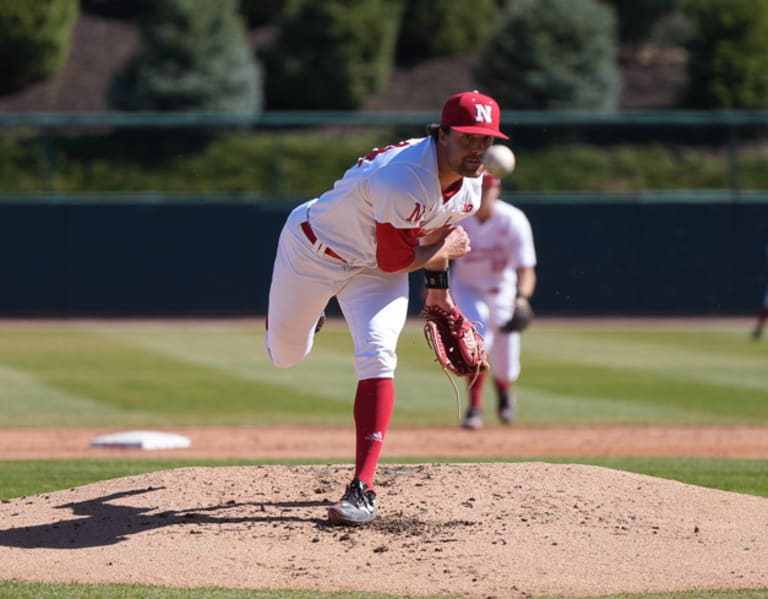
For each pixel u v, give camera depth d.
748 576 14.70
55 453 29.80
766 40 104.12
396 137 98.81
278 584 14.38
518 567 15.05
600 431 35.25
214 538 16.25
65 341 65.12
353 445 31.77
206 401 42.19
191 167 93.44
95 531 16.77
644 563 15.23
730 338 67.00
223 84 99.19
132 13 123.69
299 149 95.31
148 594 13.82
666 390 45.38
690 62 105.69
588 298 81.94
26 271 81.69
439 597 13.91
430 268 17.20
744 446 31.70
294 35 105.81
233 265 82.31
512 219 33.72
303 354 18.84
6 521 17.47
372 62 107.44
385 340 16.92
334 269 17.14
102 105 105.12
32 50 107.50
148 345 62.84
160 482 19.30
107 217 81.88
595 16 101.38
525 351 60.12
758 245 82.06
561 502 17.84
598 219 81.56
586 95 99.12
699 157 97.00
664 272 81.88
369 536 16.31
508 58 100.31
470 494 18.27
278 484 19.12
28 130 97.19
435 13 115.88
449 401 43.38
